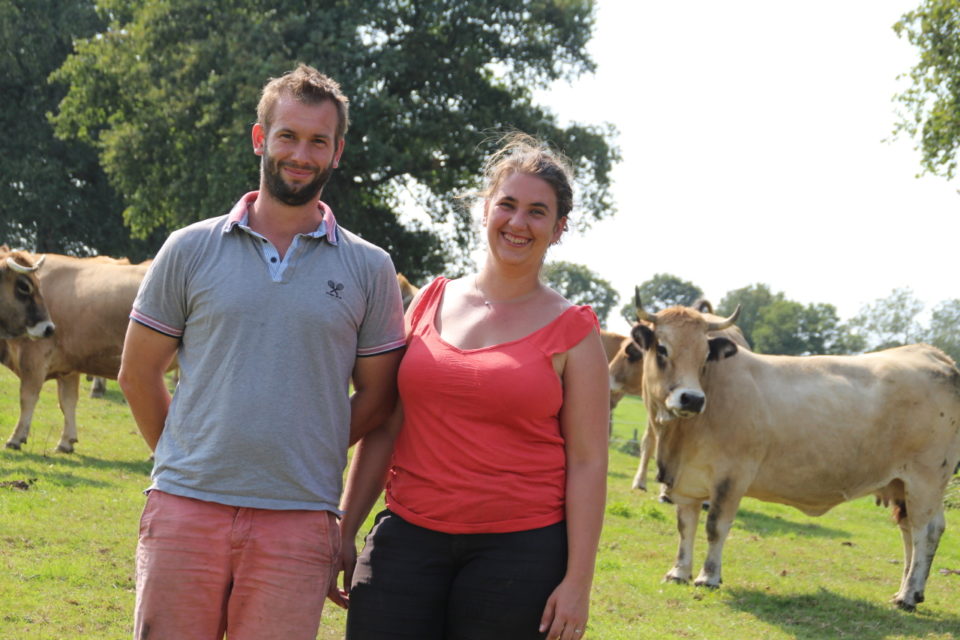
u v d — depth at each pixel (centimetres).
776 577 995
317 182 360
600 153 3409
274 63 2812
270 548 344
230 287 348
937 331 9981
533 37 3381
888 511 1717
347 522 394
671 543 1119
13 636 564
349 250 368
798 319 10406
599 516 365
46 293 1204
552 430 368
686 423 915
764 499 969
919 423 952
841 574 1061
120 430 1429
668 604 835
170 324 359
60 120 3528
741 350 961
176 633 343
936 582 1087
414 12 3259
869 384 956
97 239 4547
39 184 4253
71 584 673
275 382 345
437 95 3294
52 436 1296
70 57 3438
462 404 359
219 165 2909
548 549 357
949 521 1716
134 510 898
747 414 912
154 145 3206
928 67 2406
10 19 4291
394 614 357
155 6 3109
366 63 3061
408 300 1777
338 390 360
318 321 351
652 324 923
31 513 836
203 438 345
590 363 370
